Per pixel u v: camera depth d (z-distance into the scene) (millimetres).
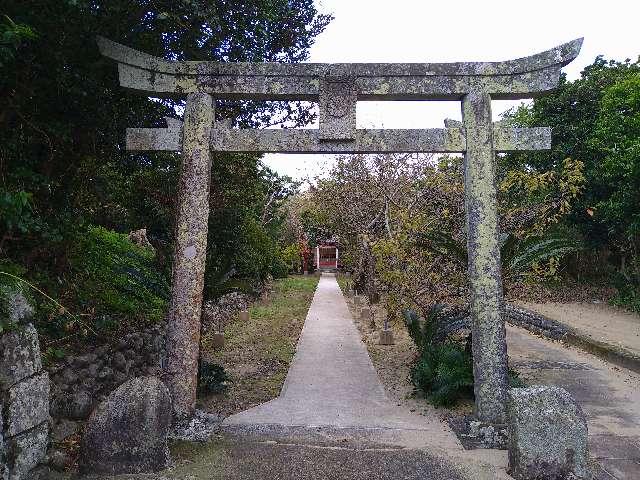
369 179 13594
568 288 17688
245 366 8047
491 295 4715
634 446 4758
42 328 4945
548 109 16000
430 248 6809
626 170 12352
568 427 3797
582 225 16156
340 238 17234
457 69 4922
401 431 5004
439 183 9320
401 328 11383
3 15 3629
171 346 4637
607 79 15586
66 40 4488
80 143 5250
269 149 4871
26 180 4648
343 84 4910
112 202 7477
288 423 5219
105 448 3832
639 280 14961
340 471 3994
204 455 4258
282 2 5406
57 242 5430
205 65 4871
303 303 16406
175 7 4652
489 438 4551
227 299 12828
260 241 13930
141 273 6715
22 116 4492
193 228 4727
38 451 3430
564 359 8992
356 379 7105
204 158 4816
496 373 4652
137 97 5820
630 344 9828
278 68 4902
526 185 10391
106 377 5188
